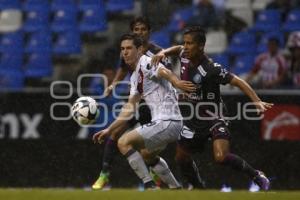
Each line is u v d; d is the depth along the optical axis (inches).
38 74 1866.4
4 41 1972.2
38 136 1482.5
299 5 1969.7
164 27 1865.2
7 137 1482.5
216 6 1983.3
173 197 789.2
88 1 2041.1
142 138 1056.2
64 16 2015.3
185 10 1918.1
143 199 770.8
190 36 1106.7
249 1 1993.1
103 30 1964.8
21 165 1483.8
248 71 1812.3
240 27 1898.4
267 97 1445.6
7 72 1881.2
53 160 1477.6
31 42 1959.9
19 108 1482.5
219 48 1872.5
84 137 1470.2
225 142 1119.0
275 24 1930.4
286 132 1445.6
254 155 1449.3
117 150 1247.5
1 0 2091.5
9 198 786.8
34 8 2060.8
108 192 852.6
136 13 1989.4
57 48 1924.2
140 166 1043.9
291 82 1658.5
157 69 1040.2
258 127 1445.6
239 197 806.5
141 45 1077.1
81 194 823.1
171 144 1448.1
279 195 847.7
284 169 1445.6
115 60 1720.0
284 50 1838.1
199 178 1210.0
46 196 804.0
